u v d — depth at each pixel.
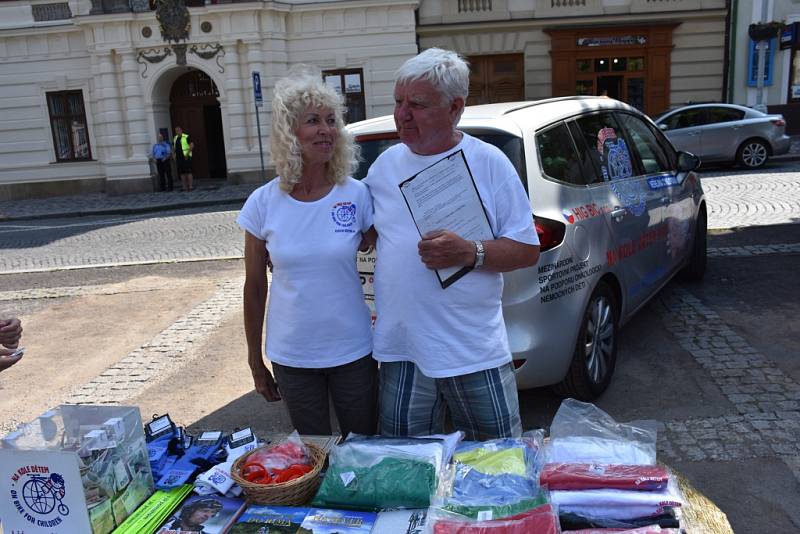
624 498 1.85
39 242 12.20
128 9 18.50
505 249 2.24
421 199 2.26
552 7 19.45
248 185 18.91
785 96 19.56
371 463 2.09
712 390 4.19
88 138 20.23
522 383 3.57
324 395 2.65
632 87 19.86
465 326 2.30
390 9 18.77
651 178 4.99
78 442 2.07
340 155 2.44
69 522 1.93
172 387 4.93
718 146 14.76
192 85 20.95
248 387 4.85
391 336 2.41
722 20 19.28
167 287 7.85
